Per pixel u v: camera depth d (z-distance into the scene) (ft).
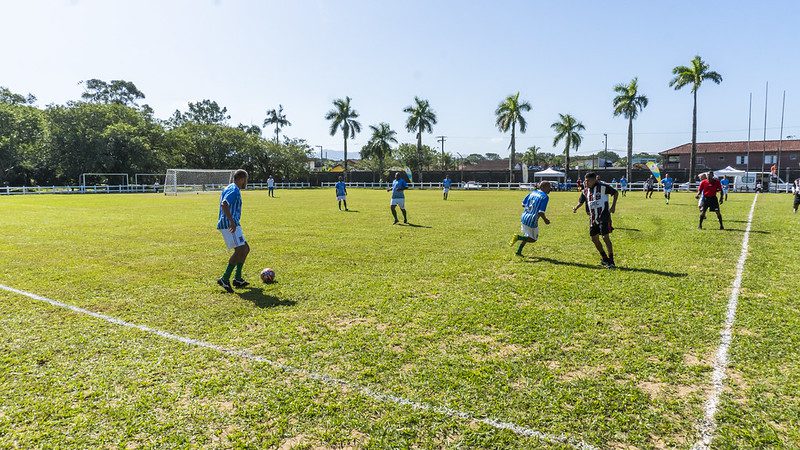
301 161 244.83
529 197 31.35
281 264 29.04
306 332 16.93
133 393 12.42
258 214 64.54
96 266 28.53
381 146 230.07
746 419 11.04
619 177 201.16
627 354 14.78
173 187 154.81
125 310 19.60
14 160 163.73
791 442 10.13
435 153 309.22
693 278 24.62
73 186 173.88
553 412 11.39
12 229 47.24
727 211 66.69
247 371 13.70
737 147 225.97
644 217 58.08
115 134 175.73
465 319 18.24
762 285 23.00
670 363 14.11
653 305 19.80
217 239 39.83
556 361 14.37
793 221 52.44
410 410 11.50
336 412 11.44
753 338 15.97
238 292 22.48
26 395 12.31
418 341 16.02
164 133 202.69
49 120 173.17
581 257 31.04
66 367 13.99
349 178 240.32
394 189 51.39
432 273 26.40
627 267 27.63
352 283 24.13
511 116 193.98
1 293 22.21
